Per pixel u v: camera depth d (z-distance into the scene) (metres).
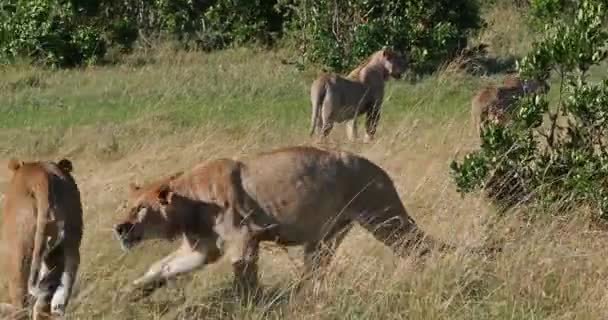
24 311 16.20
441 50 49.69
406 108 39.34
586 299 15.93
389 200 18.56
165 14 66.00
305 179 17.98
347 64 50.34
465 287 16.59
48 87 50.69
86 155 31.59
